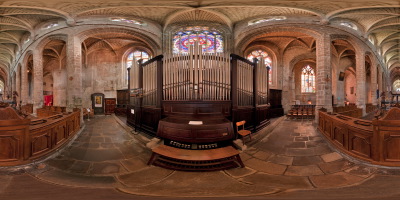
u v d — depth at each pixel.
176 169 3.77
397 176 3.33
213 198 2.51
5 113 3.72
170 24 13.23
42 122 4.71
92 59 16.08
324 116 6.46
